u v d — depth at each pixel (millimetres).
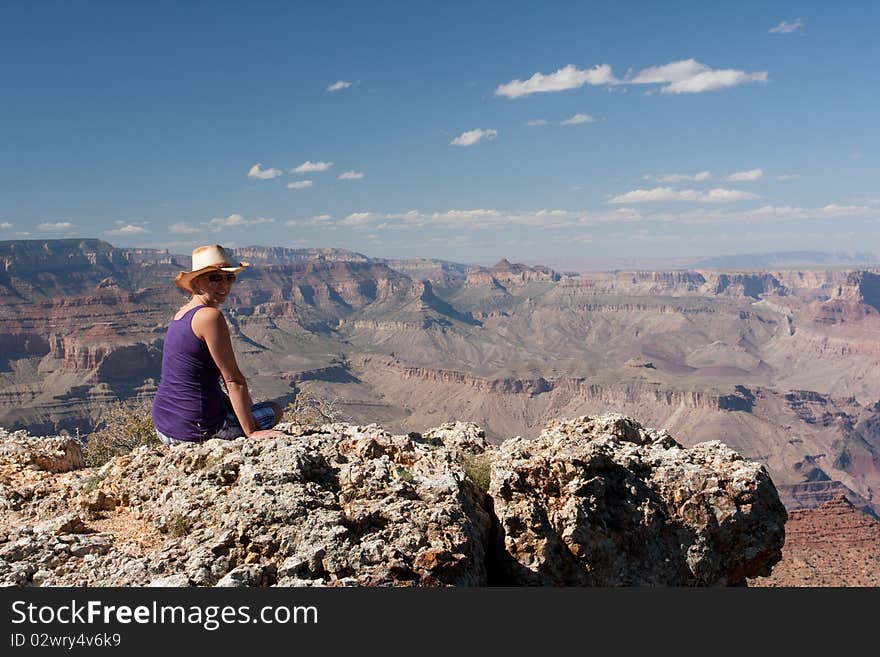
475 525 3793
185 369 4223
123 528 3752
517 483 3967
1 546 3531
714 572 4129
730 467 4328
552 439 4363
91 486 4074
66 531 3686
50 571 3359
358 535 3521
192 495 3725
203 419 4250
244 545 3439
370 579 3309
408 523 3553
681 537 4109
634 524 4047
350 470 3865
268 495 3572
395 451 4203
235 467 3848
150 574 3293
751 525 4203
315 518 3482
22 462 4504
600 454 4090
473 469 4266
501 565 3879
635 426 4730
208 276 4195
